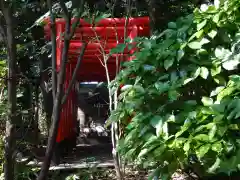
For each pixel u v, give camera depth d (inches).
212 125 96.0
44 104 222.8
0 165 134.3
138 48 137.3
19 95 193.8
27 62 228.5
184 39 118.2
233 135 98.4
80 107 402.0
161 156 101.6
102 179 163.2
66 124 226.4
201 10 121.7
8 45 62.1
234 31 115.5
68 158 208.1
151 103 113.9
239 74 116.0
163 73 120.3
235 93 98.4
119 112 121.0
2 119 130.4
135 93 117.8
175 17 200.7
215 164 93.8
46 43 209.5
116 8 201.0
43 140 202.5
